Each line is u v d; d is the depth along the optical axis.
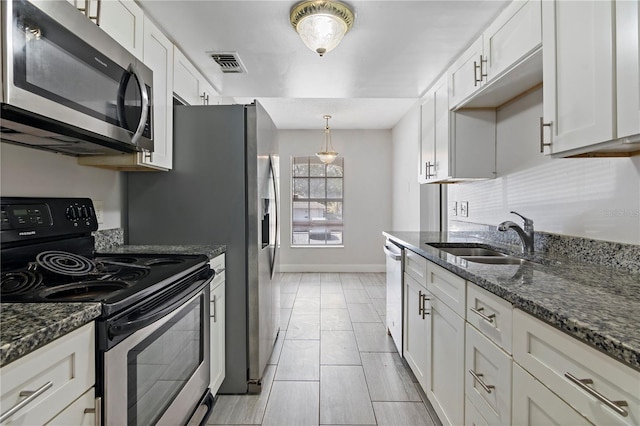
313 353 2.44
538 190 1.81
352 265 5.38
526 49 1.43
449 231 2.91
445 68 2.38
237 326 1.94
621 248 1.29
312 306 3.55
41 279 1.10
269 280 2.26
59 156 1.50
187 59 2.20
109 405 0.86
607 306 0.81
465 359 1.29
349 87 2.78
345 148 5.36
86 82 1.11
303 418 1.70
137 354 0.98
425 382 1.77
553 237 1.67
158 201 1.94
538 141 1.81
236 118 1.93
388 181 5.35
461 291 1.32
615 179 1.33
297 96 3.02
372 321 3.10
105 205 1.79
